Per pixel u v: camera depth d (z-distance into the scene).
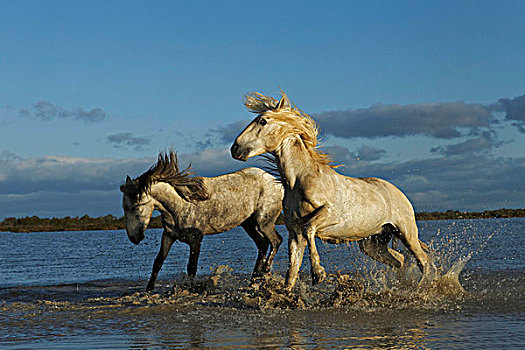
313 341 6.07
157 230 49.12
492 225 38.81
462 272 12.66
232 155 8.55
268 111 8.67
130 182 11.16
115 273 15.40
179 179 11.17
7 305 9.38
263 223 12.02
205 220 11.53
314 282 8.39
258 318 7.65
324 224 8.66
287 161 8.71
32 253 24.48
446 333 6.38
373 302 8.70
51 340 6.45
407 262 10.08
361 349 5.63
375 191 9.32
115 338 6.48
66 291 11.49
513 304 8.52
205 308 8.63
